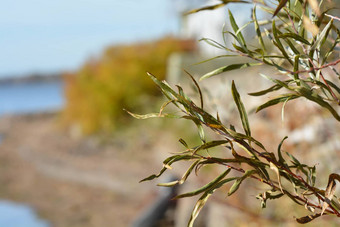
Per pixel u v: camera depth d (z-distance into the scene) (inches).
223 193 98.1
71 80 654.5
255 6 30.0
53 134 673.6
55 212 411.5
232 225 130.7
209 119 28.4
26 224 389.1
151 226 217.0
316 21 28.7
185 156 27.9
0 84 2662.4
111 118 572.7
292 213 82.1
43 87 2456.9
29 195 467.5
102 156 521.0
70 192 460.4
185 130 340.8
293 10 30.5
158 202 223.8
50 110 949.8
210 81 231.5
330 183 27.7
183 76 386.6
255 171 28.0
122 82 567.8
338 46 31.5
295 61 28.1
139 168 448.1
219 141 27.8
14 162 588.4
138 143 495.2
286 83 29.5
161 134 350.3
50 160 555.8
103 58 634.8
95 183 465.7
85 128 609.6
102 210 398.0
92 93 598.5
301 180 28.9
